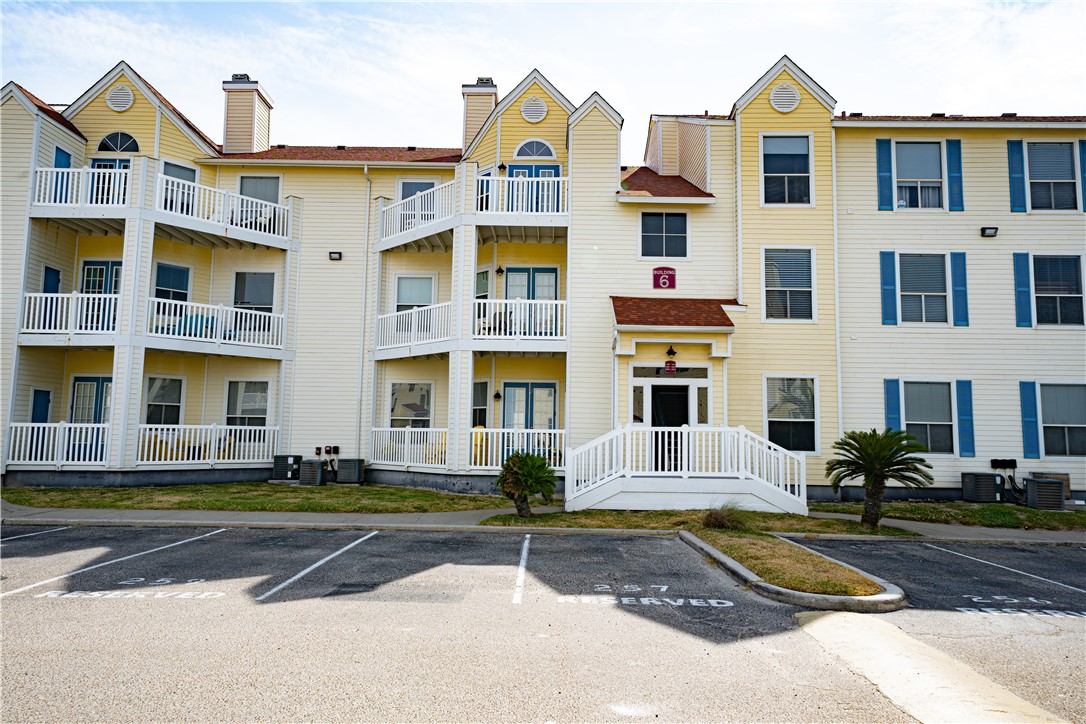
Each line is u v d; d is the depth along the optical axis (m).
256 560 9.58
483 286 20.02
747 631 6.59
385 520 13.16
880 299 17.88
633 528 12.55
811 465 17.19
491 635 6.31
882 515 14.69
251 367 20.22
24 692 4.83
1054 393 17.58
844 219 18.11
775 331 17.56
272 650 5.79
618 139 18.58
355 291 20.28
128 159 19.59
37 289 17.94
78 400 19.23
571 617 6.96
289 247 20.12
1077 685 5.40
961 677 5.51
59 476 16.84
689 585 8.42
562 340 17.91
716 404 15.93
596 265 18.16
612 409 17.28
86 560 9.45
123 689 4.91
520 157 19.44
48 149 18.17
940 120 18.00
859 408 17.56
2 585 7.99
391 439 19.23
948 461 17.39
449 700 4.82
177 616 6.76
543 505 15.38
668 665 5.62
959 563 10.45
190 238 19.36
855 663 5.75
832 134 18.11
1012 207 17.95
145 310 17.50
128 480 16.94
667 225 18.45
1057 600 8.27
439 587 8.14
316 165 20.44
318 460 18.62
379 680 5.17
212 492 16.16
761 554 9.55
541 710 4.70
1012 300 17.77
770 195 18.06
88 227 18.59
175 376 19.69
